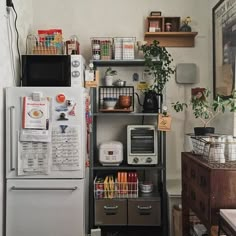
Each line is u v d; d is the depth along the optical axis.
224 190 1.69
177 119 3.18
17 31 2.65
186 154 2.31
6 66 2.40
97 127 3.18
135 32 3.17
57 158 2.35
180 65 3.16
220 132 2.78
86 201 2.62
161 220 2.83
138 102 3.16
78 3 3.18
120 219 2.84
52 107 2.35
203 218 1.83
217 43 2.83
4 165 2.36
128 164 2.90
